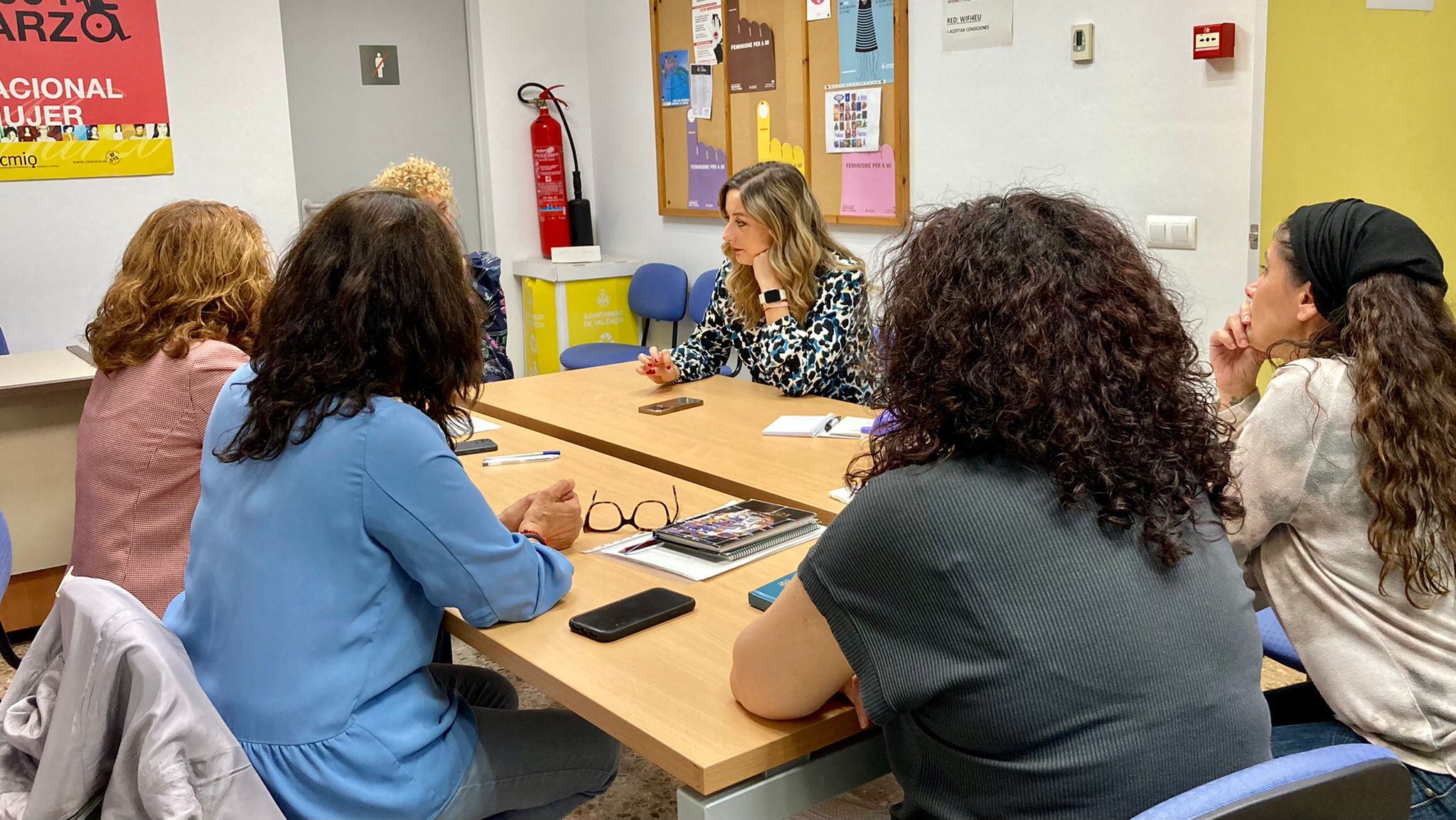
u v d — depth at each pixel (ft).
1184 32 10.84
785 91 15.49
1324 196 9.93
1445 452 4.36
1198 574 3.43
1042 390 3.27
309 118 17.22
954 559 3.29
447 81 18.29
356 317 4.57
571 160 19.20
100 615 4.24
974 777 3.42
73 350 11.55
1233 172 10.66
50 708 4.37
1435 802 4.40
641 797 7.93
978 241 3.48
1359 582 4.60
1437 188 9.32
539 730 5.28
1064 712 3.24
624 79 18.38
